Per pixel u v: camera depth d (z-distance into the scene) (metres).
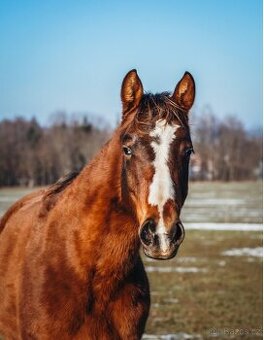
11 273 4.25
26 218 4.52
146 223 3.15
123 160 3.52
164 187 3.17
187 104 3.72
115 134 3.79
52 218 4.01
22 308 3.94
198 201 30.70
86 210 3.73
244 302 10.09
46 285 3.78
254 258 14.66
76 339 3.73
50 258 3.84
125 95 3.64
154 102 3.43
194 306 9.84
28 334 3.89
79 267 3.70
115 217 3.65
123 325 3.80
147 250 3.14
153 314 9.35
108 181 3.69
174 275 12.74
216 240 17.55
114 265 3.69
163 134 3.29
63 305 3.70
